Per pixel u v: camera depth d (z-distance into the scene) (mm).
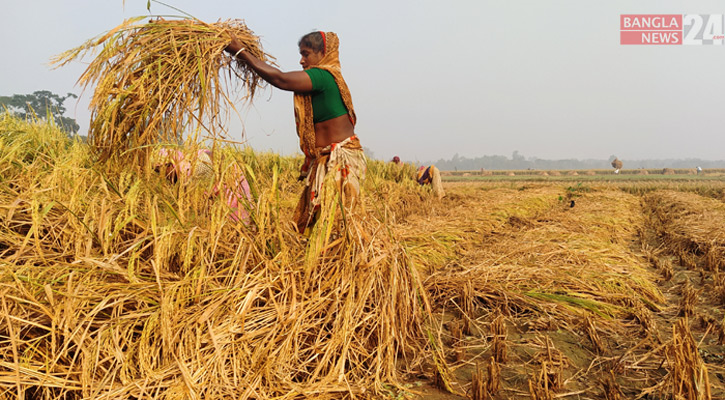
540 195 12234
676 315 2975
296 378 1846
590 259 4160
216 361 1651
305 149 2695
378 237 2400
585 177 46938
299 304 2027
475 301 3164
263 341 1854
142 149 2312
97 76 2229
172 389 1537
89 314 1631
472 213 7719
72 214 2207
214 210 2164
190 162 2242
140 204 2645
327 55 2662
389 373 2027
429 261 4180
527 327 2770
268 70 2391
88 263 1848
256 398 1646
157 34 2262
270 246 2332
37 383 1436
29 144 3693
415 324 2508
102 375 1573
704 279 3836
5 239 2170
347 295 2158
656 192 16172
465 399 1874
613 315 2926
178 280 2031
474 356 2314
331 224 2225
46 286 1599
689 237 5594
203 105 2221
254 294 1938
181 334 1760
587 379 2059
